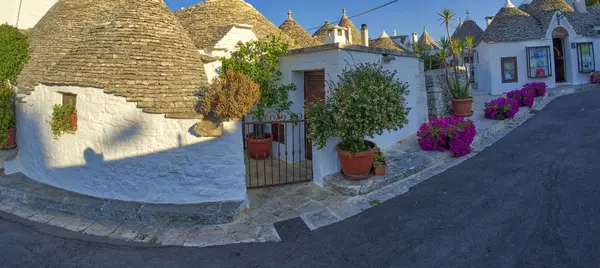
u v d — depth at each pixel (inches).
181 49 301.9
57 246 214.8
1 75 330.0
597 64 886.4
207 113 241.0
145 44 283.6
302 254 198.1
